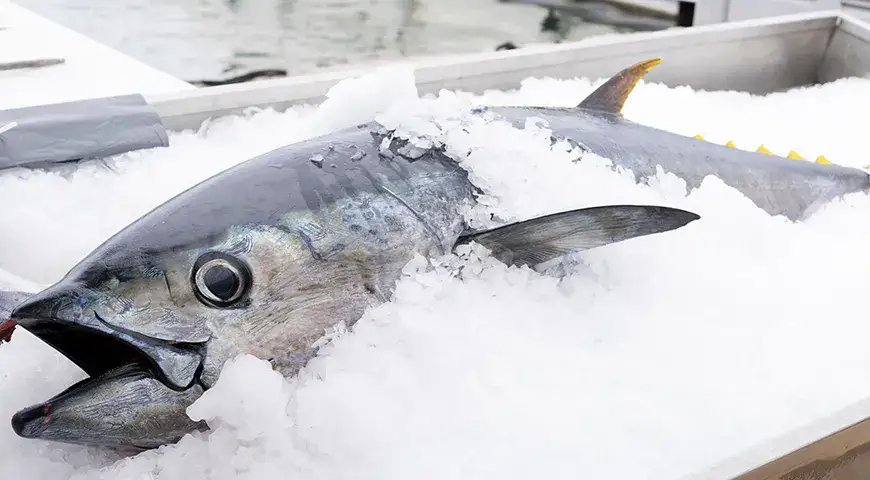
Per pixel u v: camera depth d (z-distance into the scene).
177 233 1.11
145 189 1.88
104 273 1.06
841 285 1.41
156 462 1.09
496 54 2.56
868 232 1.70
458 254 1.28
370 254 1.20
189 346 1.07
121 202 1.84
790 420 1.12
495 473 1.03
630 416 1.12
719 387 1.18
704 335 1.27
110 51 3.64
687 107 2.59
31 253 1.66
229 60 7.13
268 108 2.31
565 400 1.14
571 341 1.24
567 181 1.39
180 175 1.94
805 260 1.46
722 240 1.48
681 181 1.57
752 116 2.61
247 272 1.11
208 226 1.12
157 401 1.05
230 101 2.27
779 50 2.97
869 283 1.42
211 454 1.07
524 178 1.35
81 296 1.04
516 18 8.39
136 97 2.23
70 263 1.65
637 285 1.36
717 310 1.33
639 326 1.28
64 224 1.75
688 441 1.08
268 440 1.07
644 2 7.96
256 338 1.11
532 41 7.48
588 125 1.62
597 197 1.39
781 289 1.38
